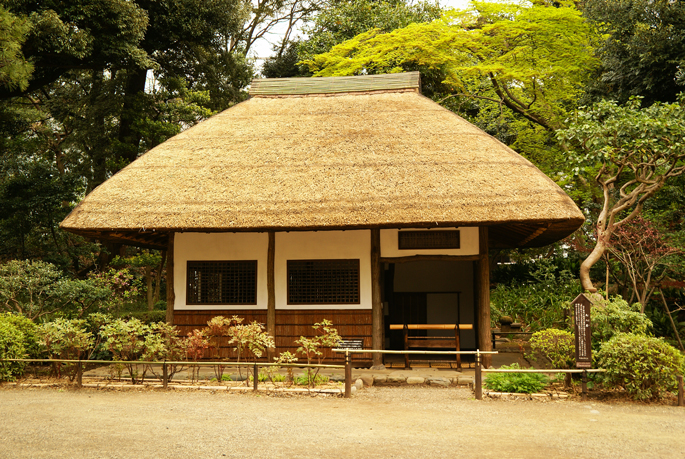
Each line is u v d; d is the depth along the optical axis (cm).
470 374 786
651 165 855
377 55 1535
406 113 951
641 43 1152
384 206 754
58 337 704
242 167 846
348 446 446
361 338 836
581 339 648
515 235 977
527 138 1507
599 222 879
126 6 1273
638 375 613
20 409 577
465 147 845
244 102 1055
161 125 1609
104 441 455
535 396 650
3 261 1530
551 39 1391
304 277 859
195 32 1563
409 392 703
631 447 448
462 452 431
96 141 1619
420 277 1167
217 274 875
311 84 1093
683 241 1030
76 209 799
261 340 727
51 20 1117
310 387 692
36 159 1675
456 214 733
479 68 1358
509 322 1329
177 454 421
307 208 766
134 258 1345
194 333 741
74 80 1847
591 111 889
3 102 1650
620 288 1258
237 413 566
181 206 784
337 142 883
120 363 708
